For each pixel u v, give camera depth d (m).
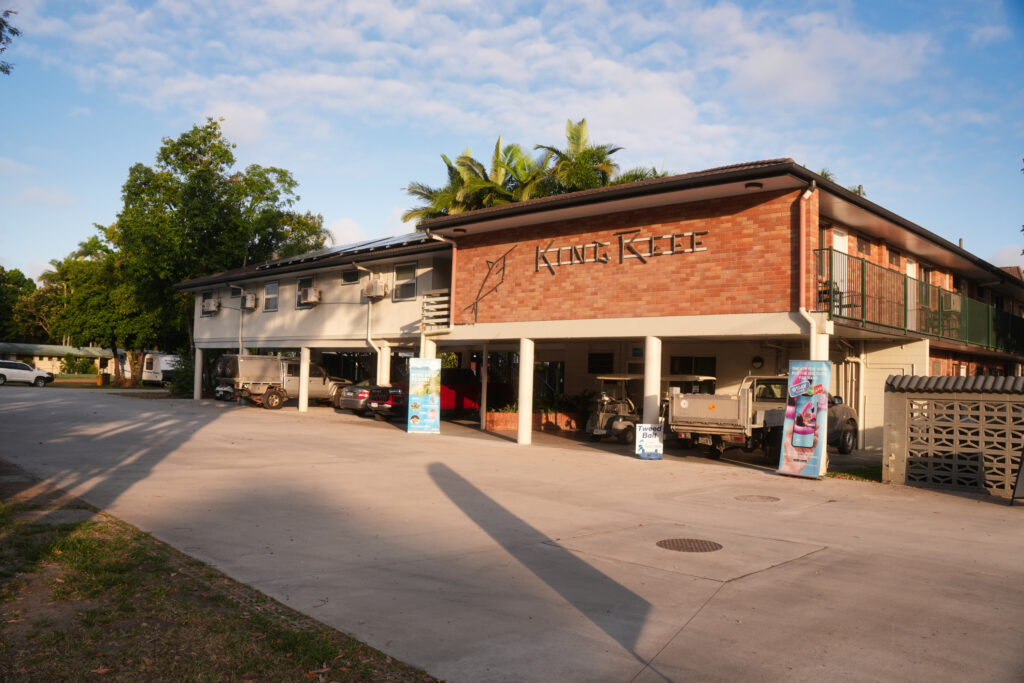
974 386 12.91
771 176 14.34
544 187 36.50
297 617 5.53
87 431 18.72
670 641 5.30
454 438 20.66
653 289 17.08
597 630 5.50
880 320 16.94
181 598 5.81
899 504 11.48
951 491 12.91
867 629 5.59
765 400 17.75
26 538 7.42
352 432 21.33
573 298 18.55
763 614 5.92
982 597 6.46
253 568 6.85
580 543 8.32
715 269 16.16
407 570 7.01
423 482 12.45
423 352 22.17
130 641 4.87
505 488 12.09
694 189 15.45
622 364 25.92
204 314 35.97
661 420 17.27
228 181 40.66
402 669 4.67
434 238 21.30
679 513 10.32
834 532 9.20
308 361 29.70
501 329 20.09
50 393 37.94
